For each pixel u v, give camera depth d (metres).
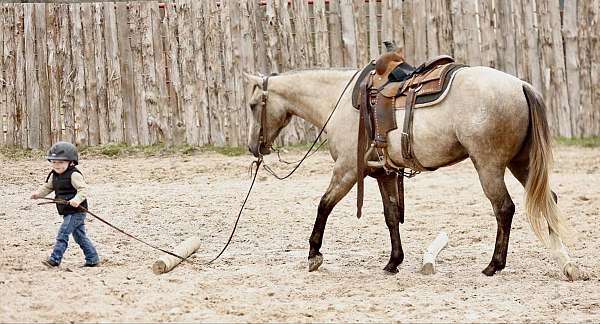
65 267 11.12
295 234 14.04
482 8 21.38
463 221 15.05
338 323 8.88
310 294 10.00
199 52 20.91
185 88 20.95
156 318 8.88
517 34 21.50
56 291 9.75
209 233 14.07
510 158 10.43
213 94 21.00
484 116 10.21
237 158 20.23
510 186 18.03
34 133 20.83
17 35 20.78
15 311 8.95
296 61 21.12
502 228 10.59
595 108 21.70
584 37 21.62
